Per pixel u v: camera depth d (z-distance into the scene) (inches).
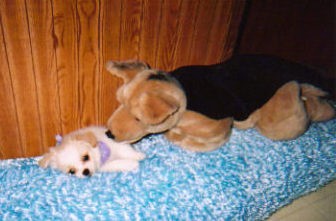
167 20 50.5
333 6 94.3
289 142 61.5
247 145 59.7
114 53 50.4
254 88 53.1
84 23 45.1
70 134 53.2
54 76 49.1
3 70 45.4
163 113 40.4
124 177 52.8
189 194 51.0
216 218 52.7
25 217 46.3
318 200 70.7
